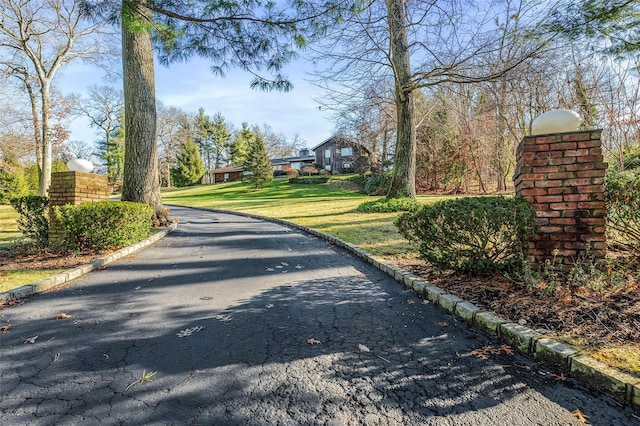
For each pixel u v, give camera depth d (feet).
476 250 11.28
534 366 6.90
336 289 12.41
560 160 10.47
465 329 8.76
